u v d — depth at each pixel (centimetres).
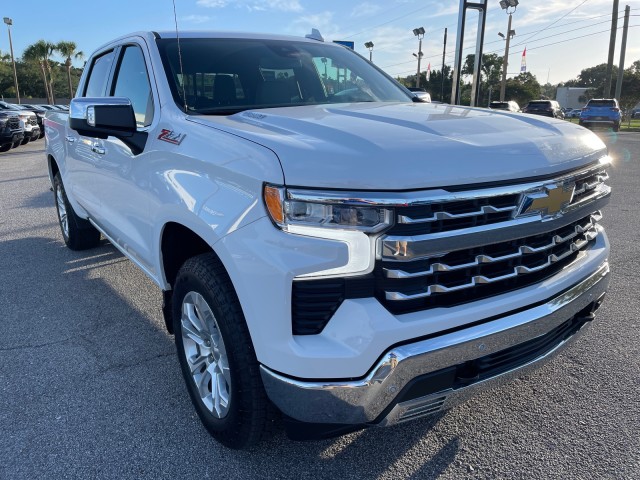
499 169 203
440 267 197
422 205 188
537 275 231
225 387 241
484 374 220
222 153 225
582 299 244
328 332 193
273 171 195
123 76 366
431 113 270
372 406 197
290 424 211
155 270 297
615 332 362
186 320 262
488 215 203
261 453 250
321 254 188
